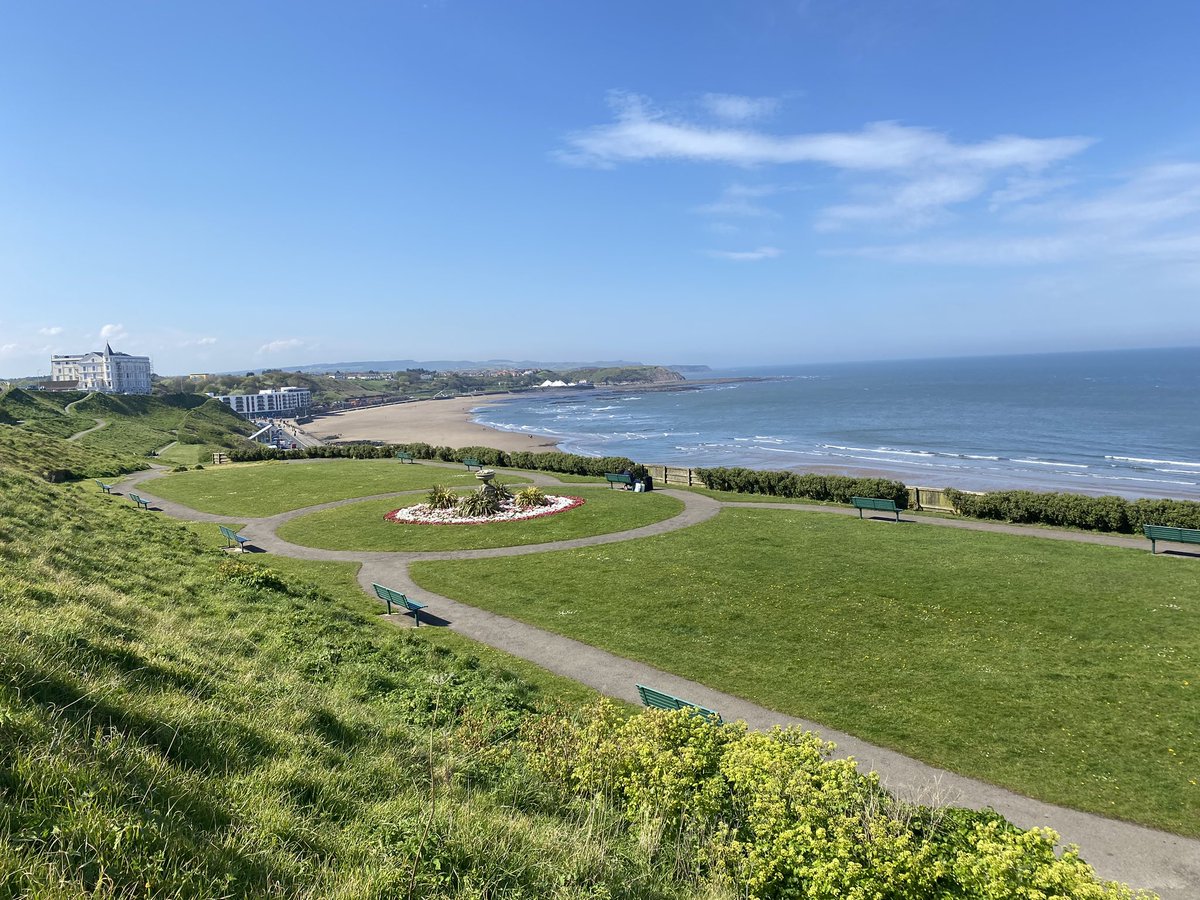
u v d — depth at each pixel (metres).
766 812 6.65
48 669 6.92
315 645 14.15
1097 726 12.16
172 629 12.12
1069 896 5.32
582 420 146.38
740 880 6.29
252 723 7.73
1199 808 9.96
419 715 11.16
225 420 134.88
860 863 5.90
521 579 22.48
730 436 104.00
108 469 51.31
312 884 4.90
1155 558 21.92
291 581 20.16
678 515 31.44
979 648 15.60
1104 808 10.05
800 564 22.70
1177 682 13.49
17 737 5.34
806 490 34.84
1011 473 62.50
